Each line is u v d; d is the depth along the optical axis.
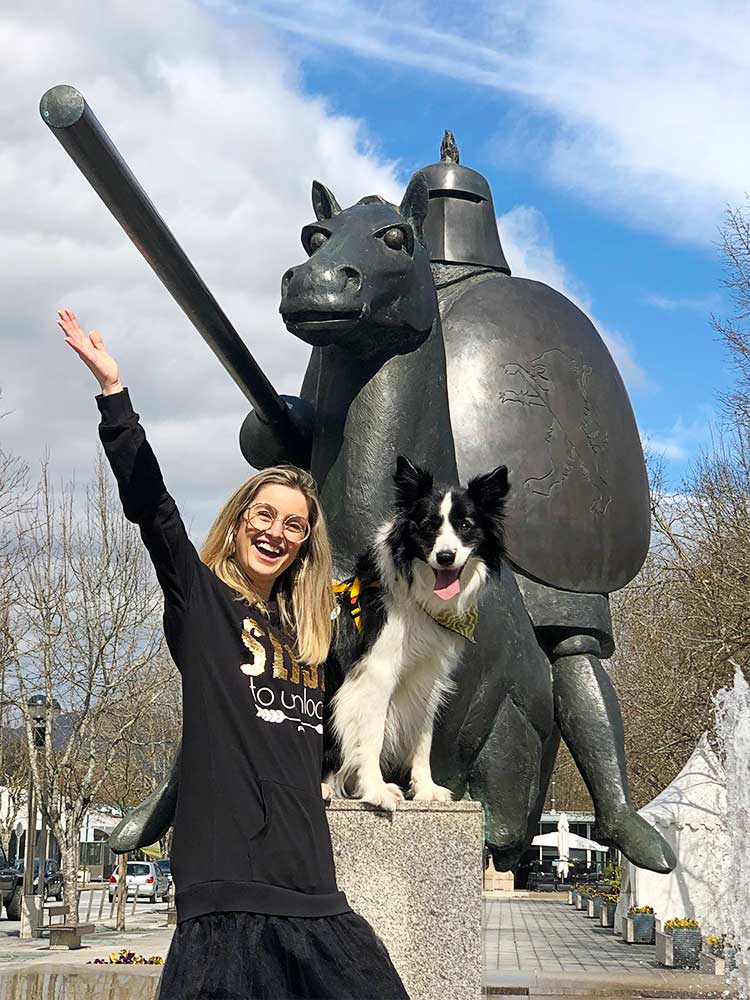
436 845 4.74
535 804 6.16
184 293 4.40
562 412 6.50
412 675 4.96
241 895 2.78
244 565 3.26
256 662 3.03
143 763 42.94
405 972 4.64
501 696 5.71
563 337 6.73
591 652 6.39
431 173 7.07
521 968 14.66
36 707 27.55
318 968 2.78
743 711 20.31
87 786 27.61
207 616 3.03
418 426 5.51
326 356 5.66
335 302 4.90
